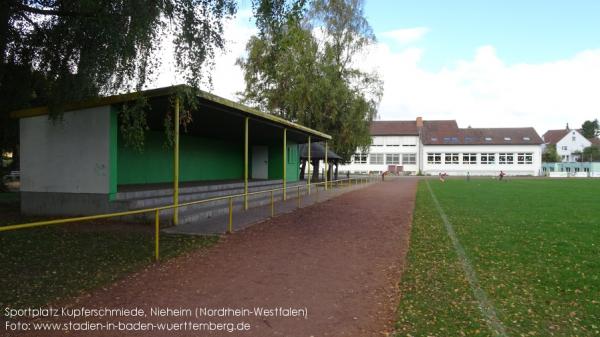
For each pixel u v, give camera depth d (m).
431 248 9.26
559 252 8.86
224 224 12.14
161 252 8.44
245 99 36.31
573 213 15.91
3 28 10.52
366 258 8.27
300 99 32.81
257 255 8.41
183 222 12.12
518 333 4.64
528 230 11.80
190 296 5.91
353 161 74.50
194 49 9.89
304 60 32.72
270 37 11.70
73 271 7.04
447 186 35.62
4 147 19.48
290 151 29.73
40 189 13.03
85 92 10.80
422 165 74.00
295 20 10.45
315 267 7.55
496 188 32.66
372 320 5.07
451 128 78.06
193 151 22.30
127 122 10.93
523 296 5.93
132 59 9.46
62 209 12.80
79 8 9.20
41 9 9.73
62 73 10.78
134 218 11.94
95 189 12.42
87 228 11.00
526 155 71.50
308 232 11.14
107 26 9.05
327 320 5.06
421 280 6.73
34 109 12.85
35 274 6.85
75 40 9.95
